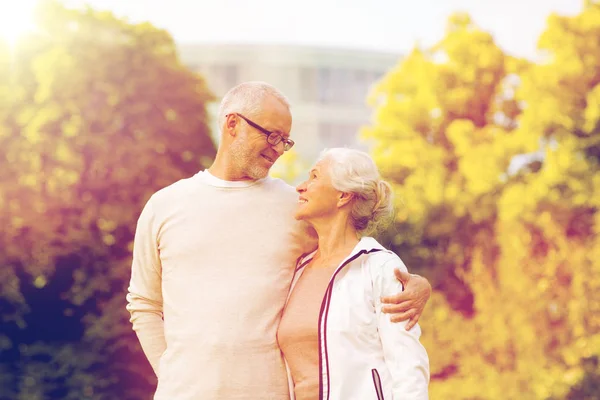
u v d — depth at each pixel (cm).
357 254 318
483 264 1408
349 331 309
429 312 1404
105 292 1318
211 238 336
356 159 332
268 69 2516
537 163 1444
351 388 306
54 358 1282
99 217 1331
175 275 336
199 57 2458
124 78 1373
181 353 329
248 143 338
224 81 2470
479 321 1366
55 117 1332
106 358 1284
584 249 1314
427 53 1622
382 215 337
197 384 323
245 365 323
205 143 1441
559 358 1299
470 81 1573
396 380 304
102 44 1377
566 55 1421
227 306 327
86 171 1340
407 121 1574
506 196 1364
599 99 1370
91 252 1322
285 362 327
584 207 1339
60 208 1325
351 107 2561
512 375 1312
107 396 1277
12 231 1309
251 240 337
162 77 1400
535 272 1330
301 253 345
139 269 349
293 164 1546
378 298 313
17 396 1279
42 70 1343
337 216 332
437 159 1519
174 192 346
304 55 2538
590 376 1278
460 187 1470
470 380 1336
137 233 347
